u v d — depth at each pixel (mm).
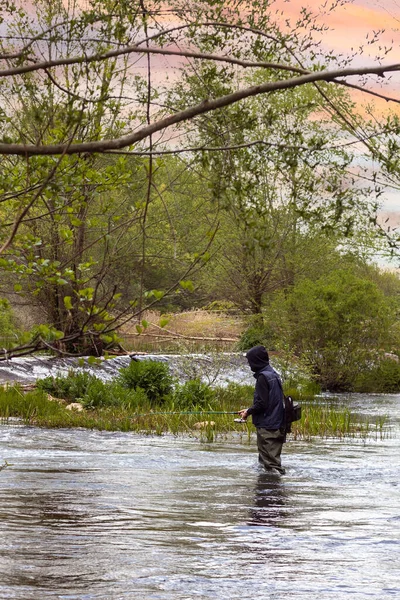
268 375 19297
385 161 7047
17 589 8602
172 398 32406
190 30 7551
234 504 14578
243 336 47344
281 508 14273
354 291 45281
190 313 49375
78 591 8586
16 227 6223
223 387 38312
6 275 22375
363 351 44812
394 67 6488
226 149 7078
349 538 11766
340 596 8672
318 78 6539
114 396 31469
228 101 6566
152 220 25953
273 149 7281
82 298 7512
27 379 35750
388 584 9227
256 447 23266
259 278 50250
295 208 7305
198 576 9375
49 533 11578
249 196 7363
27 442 22969
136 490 15859
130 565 9812
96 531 11812
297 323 45375
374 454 22219
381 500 15391
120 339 7441
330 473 18859
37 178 9141
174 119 6500
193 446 23156
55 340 7117
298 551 10859
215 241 45094
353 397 41906
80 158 9344
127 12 7219
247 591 8781
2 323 40844
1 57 6695
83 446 22594
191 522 12727
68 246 20734
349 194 7176
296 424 28094
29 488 15711
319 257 50406
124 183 10000
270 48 7637
